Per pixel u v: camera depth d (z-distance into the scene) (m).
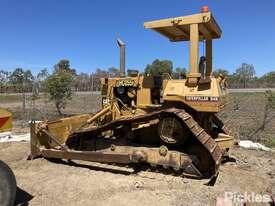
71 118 8.88
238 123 15.64
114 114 8.32
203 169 6.94
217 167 6.43
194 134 6.45
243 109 20.11
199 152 6.91
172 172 7.20
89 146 8.23
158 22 7.30
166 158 7.06
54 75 20.27
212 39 8.20
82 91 34.72
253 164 8.59
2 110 5.16
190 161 6.90
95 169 7.65
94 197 5.97
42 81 27.19
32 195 6.09
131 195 6.03
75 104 25.81
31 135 8.30
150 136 7.69
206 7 6.77
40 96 27.56
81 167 7.80
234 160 8.84
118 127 7.92
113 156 7.43
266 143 11.79
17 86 34.47
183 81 7.17
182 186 6.49
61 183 6.69
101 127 7.83
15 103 29.70
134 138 7.84
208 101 6.80
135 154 7.25
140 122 7.60
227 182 6.84
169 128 7.03
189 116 6.81
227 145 7.91
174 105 7.36
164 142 7.16
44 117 18.48
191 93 6.97
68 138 8.32
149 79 7.93
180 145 7.06
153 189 6.35
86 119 9.15
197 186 6.50
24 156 8.80
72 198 5.94
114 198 5.90
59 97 19.75
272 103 15.87
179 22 7.04
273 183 7.05
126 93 8.27
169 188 6.41
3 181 4.95
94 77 34.38
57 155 8.05
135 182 6.70
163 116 7.08
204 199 5.86
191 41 6.89
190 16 6.91
